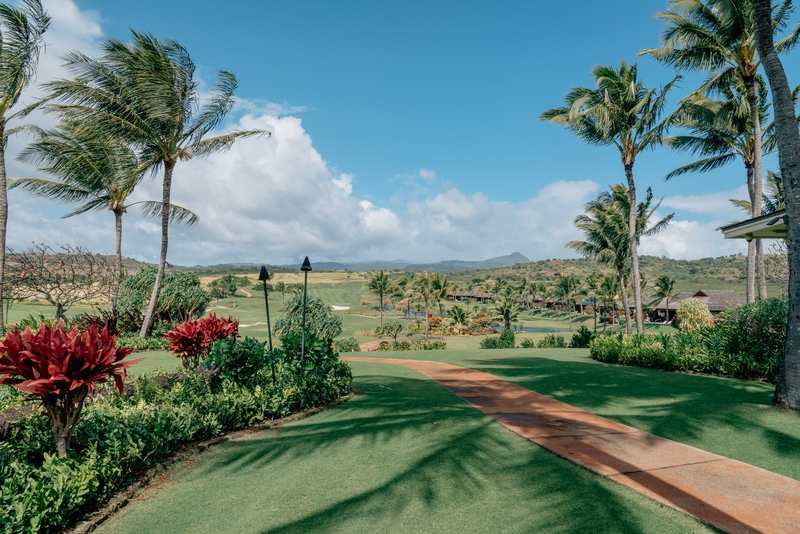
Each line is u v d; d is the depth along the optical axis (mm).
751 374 9508
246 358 7344
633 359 12430
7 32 13070
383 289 62719
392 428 5766
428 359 16188
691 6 15062
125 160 18797
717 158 21125
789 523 3137
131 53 15750
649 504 3436
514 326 77000
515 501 3527
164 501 3816
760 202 16188
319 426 6070
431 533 3082
